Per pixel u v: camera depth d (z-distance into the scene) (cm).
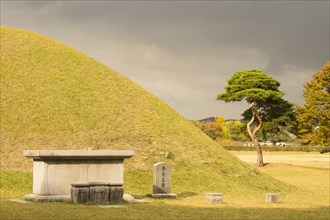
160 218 1423
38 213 1423
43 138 2761
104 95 3384
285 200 2338
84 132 2894
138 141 2955
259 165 5203
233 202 2134
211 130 13450
